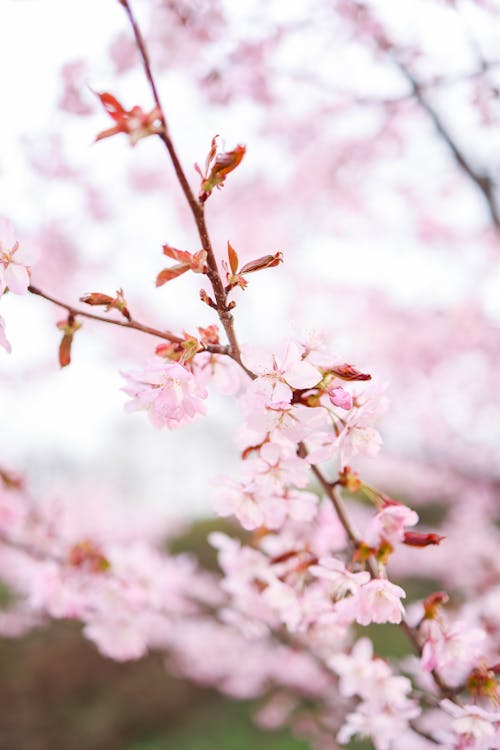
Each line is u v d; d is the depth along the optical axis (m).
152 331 1.35
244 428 1.37
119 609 2.42
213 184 1.16
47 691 9.29
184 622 4.46
